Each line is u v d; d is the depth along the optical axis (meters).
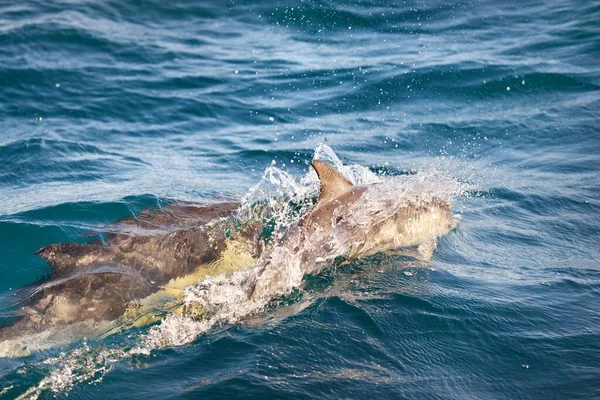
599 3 50.22
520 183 27.97
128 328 18.22
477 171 29.28
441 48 43.50
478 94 37.41
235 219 23.50
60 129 32.66
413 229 22.33
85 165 29.28
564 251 22.38
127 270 20.64
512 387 15.34
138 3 49.22
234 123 34.41
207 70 40.47
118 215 24.38
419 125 33.94
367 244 21.36
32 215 24.19
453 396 14.98
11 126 32.69
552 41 44.09
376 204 22.11
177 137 32.72
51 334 17.89
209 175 28.55
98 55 41.41
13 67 38.44
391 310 18.27
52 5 48.03
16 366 16.34
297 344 16.75
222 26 47.31
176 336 17.33
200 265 21.30
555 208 25.77
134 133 33.00
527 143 32.19
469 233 23.38
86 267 20.72
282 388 15.14
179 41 44.66
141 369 16.09
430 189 23.89
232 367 15.94
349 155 30.56
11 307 19.09
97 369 16.14
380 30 46.81
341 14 48.81
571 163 29.88
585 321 17.97
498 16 48.81
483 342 17.02
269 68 41.00
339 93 37.66
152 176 28.28
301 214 23.44
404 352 16.53
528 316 18.19
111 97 36.38
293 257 20.08
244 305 18.69
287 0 50.44
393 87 38.28
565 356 16.44
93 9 47.84
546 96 37.06
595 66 40.09
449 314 18.14
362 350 16.58
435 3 51.09
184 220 23.62
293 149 31.20
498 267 21.09
